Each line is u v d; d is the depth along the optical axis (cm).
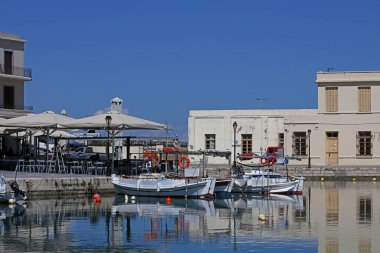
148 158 5312
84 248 2528
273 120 7975
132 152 7300
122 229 2961
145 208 3775
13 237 2734
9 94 6812
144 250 2497
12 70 6788
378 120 7431
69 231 2894
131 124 4644
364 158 7462
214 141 8175
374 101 7462
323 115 7588
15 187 3869
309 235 2823
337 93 7575
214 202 4212
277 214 3541
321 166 7288
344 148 7525
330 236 2795
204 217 3391
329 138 7600
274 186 4878
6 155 6000
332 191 5200
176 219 3303
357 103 7506
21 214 3409
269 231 2930
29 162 5169
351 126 7506
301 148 7656
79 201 4088
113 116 4734
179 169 4869
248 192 4906
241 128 8081
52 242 2634
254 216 3453
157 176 4478
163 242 2659
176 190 4334
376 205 4025
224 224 3141
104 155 6138
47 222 3141
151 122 4825
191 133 8250
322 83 7594
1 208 3666
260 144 8006
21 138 6188
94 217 3341
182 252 2464
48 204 3884
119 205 3912
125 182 4422
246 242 2659
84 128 4834
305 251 2478
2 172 4881
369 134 7475
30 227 2986
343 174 6588
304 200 4400
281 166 6856
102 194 4469
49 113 5009
